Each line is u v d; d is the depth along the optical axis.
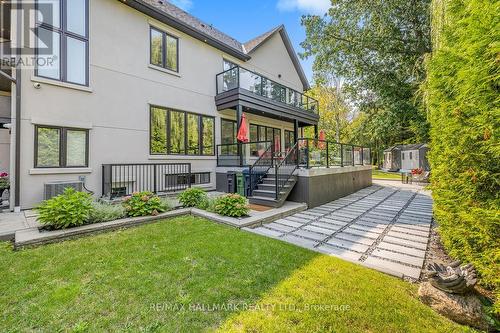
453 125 2.77
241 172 8.84
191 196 6.54
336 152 9.68
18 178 5.67
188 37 9.56
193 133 9.69
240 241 4.04
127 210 5.27
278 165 7.23
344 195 9.63
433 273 2.42
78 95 6.66
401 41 12.62
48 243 3.85
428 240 4.39
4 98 7.41
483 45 2.17
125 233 4.41
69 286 2.59
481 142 2.37
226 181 9.66
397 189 11.77
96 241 3.97
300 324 2.07
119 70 7.54
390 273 3.03
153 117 8.43
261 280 2.78
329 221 5.71
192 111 9.60
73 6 6.61
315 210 7.00
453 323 2.16
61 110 6.35
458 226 2.84
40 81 5.99
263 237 4.29
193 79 9.70
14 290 2.51
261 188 7.78
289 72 15.70
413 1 11.57
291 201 7.64
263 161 9.73
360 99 15.71
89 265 3.09
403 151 24.05
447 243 3.24
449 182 3.06
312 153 8.66
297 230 4.98
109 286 2.61
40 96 6.02
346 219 5.91
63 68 6.41
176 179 8.91
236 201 5.65
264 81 11.05
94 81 6.97
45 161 6.12
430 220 5.83
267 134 13.82
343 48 13.83
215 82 10.57
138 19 8.05
